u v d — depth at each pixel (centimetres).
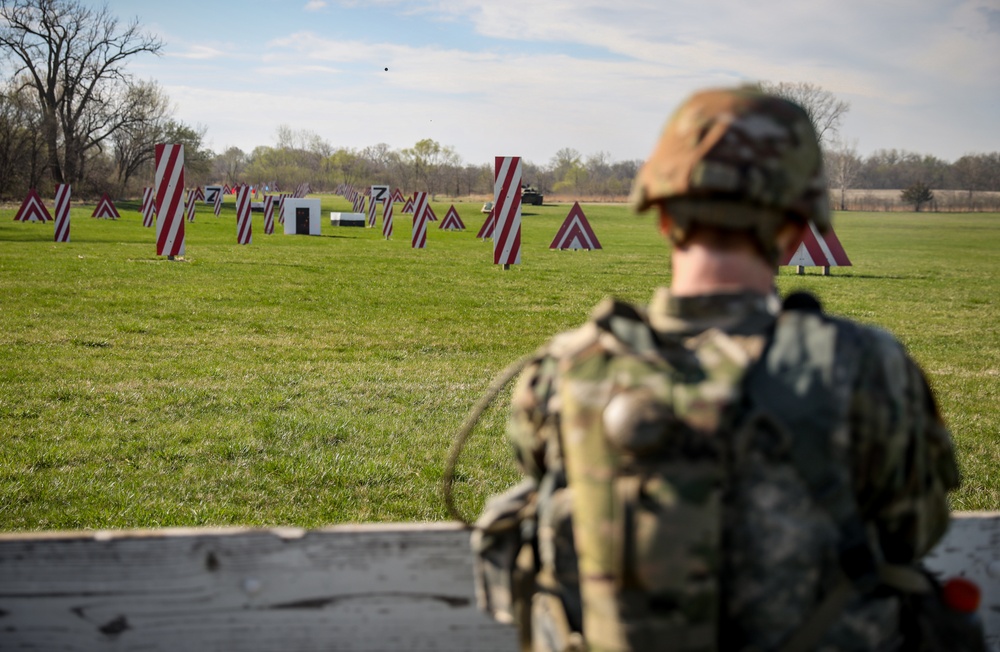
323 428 709
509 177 2155
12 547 186
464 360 1030
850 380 132
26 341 1053
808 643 128
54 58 7200
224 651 194
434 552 194
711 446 129
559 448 143
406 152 14188
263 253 2547
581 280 1961
